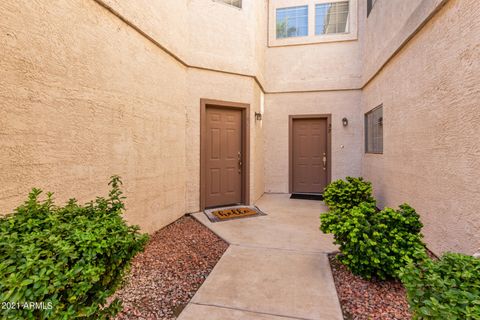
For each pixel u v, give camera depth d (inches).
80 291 42.8
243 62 197.0
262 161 253.9
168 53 149.3
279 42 258.5
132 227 58.1
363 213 95.7
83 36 89.4
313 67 252.5
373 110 203.6
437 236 102.7
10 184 66.9
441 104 100.0
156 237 131.8
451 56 93.3
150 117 131.9
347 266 90.5
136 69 119.8
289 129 259.9
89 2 92.0
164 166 146.0
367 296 79.9
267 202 218.5
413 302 45.4
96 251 45.7
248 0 199.9
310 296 80.3
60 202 81.1
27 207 52.9
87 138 91.8
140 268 98.1
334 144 249.3
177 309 73.9
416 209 121.7
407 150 132.0
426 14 107.1
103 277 50.2
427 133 110.8
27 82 70.7
